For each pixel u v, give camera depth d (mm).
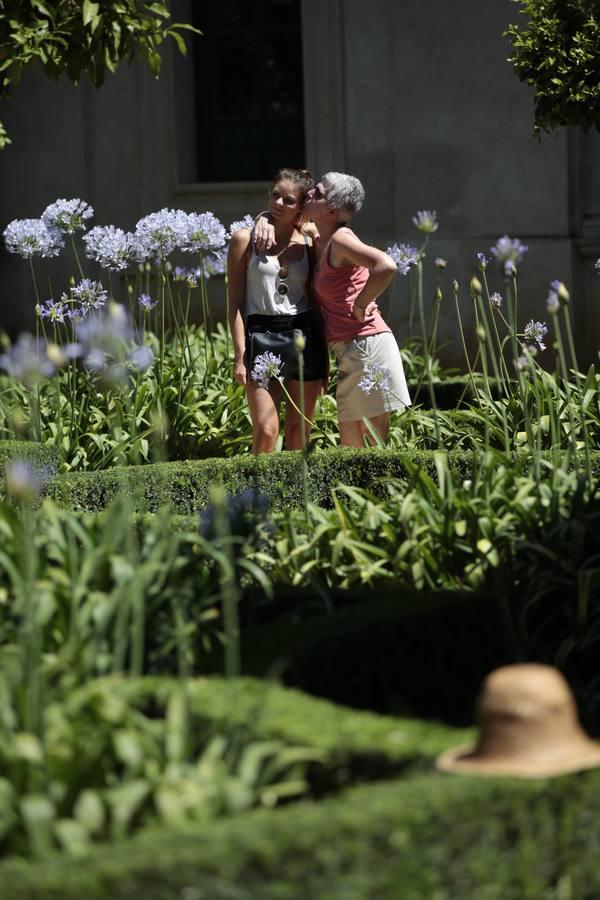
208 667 5570
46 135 21953
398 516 7898
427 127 20484
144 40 12555
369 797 4145
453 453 9984
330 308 11086
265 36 21953
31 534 6051
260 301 11078
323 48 20844
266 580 6418
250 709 4984
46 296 22031
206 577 6621
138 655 5246
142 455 12531
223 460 10070
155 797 4445
